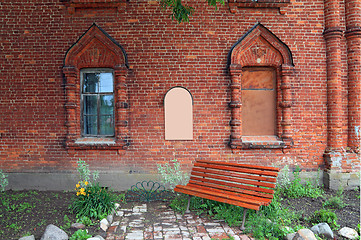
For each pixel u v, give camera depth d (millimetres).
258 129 6516
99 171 6348
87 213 4473
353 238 3840
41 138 6367
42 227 4156
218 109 6379
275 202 4887
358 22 6289
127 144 6336
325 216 4348
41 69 6348
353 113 6371
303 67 6414
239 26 6375
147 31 6320
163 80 6352
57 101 6348
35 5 6324
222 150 6395
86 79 6523
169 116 6352
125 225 4375
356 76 6332
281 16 6398
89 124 6602
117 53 6250
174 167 6352
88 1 6219
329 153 6309
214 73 6371
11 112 6359
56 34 6324
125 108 6316
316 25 6410
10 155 6379
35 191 6199
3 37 6336
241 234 3980
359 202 5387
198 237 3904
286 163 6414
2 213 4742
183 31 6344
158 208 5188
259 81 6504
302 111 6430
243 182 4586
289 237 3725
